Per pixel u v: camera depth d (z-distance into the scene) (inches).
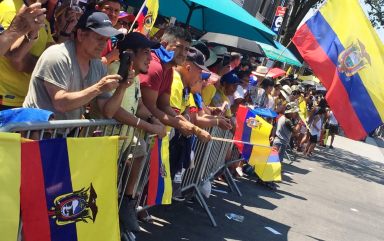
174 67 194.9
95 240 118.3
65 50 123.8
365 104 246.8
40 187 99.6
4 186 90.4
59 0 147.9
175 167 193.9
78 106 119.4
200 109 215.2
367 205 381.4
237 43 395.5
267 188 346.6
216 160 268.2
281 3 1080.8
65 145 103.9
